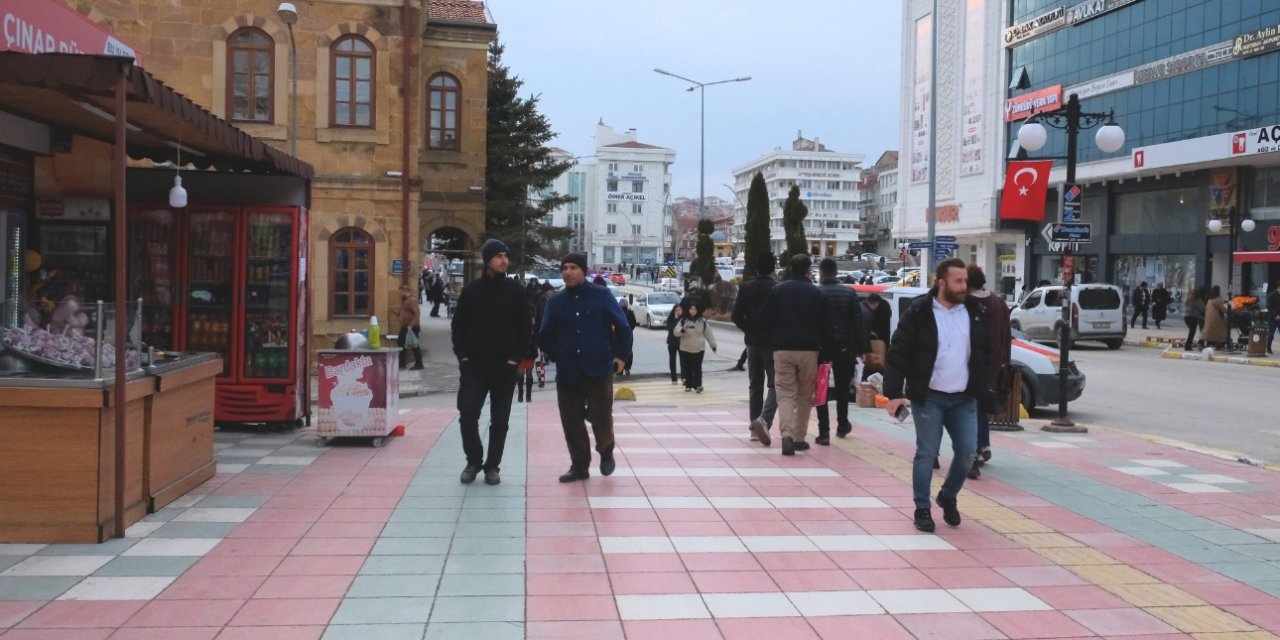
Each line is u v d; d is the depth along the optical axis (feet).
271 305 33.94
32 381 19.12
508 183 127.24
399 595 16.55
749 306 33.35
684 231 508.12
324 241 73.72
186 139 28.53
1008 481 27.58
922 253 172.04
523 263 130.93
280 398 33.86
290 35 64.95
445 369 70.64
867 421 39.22
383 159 74.28
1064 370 38.34
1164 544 20.93
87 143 32.01
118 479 19.97
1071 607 16.65
